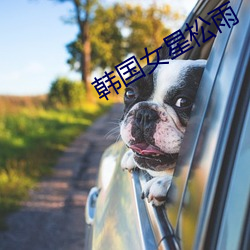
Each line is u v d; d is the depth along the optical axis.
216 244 1.00
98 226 1.98
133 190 1.68
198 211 1.08
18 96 19.61
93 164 8.39
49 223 4.93
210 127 1.17
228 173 1.05
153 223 1.33
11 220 5.00
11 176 6.70
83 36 28.47
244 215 0.98
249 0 1.24
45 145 9.95
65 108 20.36
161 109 1.57
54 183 6.74
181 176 1.27
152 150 1.58
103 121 17.17
